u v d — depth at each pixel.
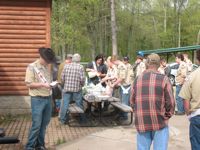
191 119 6.31
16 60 12.59
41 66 8.10
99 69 13.09
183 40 71.31
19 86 12.60
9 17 12.55
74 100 11.51
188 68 13.56
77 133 10.29
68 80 11.32
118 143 9.15
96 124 11.41
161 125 6.15
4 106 12.54
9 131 10.45
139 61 15.23
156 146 6.19
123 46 53.00
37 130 8.10
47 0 12.66
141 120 6.20
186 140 9.52
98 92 11.98
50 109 8.27
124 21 48.81
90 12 38.91
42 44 12.72
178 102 13.38
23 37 12.62
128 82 13.26
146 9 52.38
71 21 34.75
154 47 61.72
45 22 12.71
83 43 39.84
